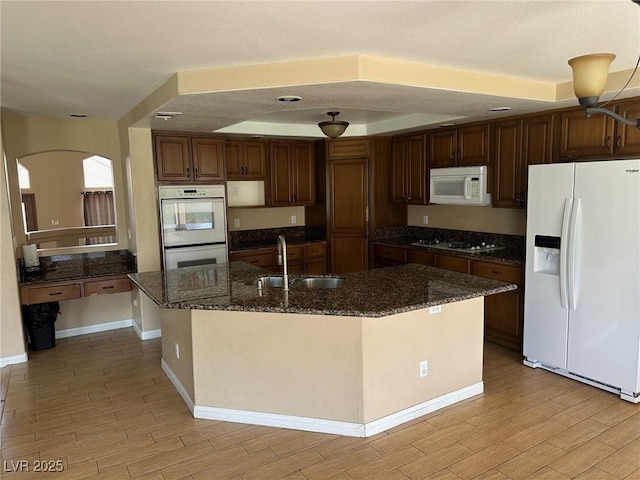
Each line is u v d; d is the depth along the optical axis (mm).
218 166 5355
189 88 3025
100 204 8820
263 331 3096
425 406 3273
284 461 2748
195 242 5250
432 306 2951
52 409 3453
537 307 3953
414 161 5641
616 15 2160
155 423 3227
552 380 3801
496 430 3051
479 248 5043
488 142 4719
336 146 6059
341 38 2449
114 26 2221
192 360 3266
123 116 4855
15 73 3057
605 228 3406
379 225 6098
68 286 4566
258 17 2127
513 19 2205
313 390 3055
